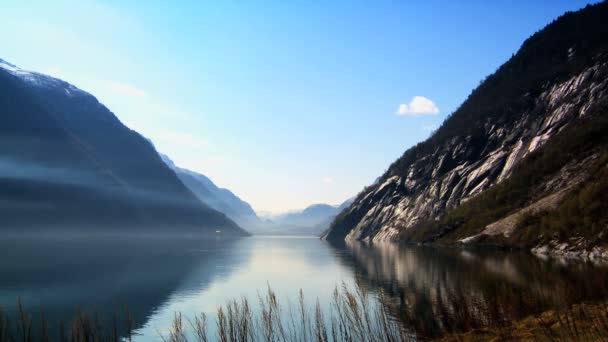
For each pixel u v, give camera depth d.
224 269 111.62
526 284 55.34
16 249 179.00
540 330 27.61
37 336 39.56
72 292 74.44
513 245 128.88
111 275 98.31
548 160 169.25
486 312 34.34
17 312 56.84
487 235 148.25
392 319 41.72
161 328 47.28
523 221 135.75
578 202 115.06
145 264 125.81
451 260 106.12
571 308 31.41
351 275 89.44
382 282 73.12
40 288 78.69
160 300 66.44
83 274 99.56
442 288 62.16
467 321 32.44
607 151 139.50
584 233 103.19
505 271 75.19
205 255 167.38
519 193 165.38
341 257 141.75
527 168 178.38
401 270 90.06
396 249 169.38
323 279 86.44
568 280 56.47
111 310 58.69
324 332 32.06
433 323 39.12
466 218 181.25
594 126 165.25
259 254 172.62
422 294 58.28
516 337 27.39
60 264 121.56
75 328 33.19
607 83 190.50
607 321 26.11
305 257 149.75
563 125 196.00
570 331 26.00
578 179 140.50
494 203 171.25
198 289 77.00
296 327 40.56
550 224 119.56
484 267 84.94
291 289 73.44
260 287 77.44
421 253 139.12
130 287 79.88
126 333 44.84
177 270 109.00
